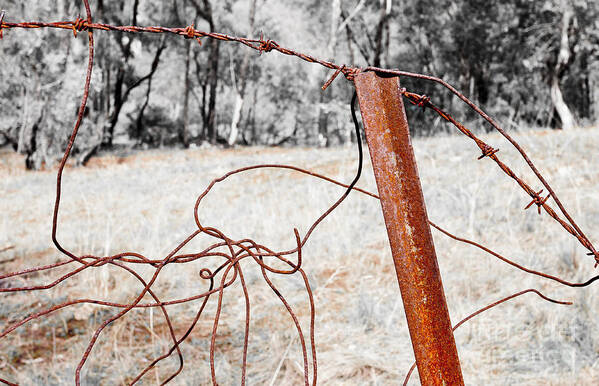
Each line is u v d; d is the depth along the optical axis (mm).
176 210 7969
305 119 36688
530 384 2766
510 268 4168
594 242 4375
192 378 2988
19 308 4129
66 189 11039
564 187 6246
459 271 4262
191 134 37969
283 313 3920
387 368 2961
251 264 4941
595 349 3039
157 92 36500
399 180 1296
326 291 4254
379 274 4504
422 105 1476
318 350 3275
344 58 31219
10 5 16156
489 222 5254
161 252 5207
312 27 27859
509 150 9055
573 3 19078
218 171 11703
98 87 16312
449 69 27031
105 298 4270
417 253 1279
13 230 7109
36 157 16234
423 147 11000
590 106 27250
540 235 4781
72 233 6570
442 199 6266
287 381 2936
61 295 4375
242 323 3809
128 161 18297
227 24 28984
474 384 2809
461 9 23938
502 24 22781
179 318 3951
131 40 26828
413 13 26406
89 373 3121
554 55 20484
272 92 37812
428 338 1267
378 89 1329
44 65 16219
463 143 10609
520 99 25188
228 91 39719
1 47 16078
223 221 6574
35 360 3287
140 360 3301
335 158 11492
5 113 18906
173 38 30422
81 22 1191
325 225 5852
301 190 8195
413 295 1275
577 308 3453
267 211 6844
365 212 6332
